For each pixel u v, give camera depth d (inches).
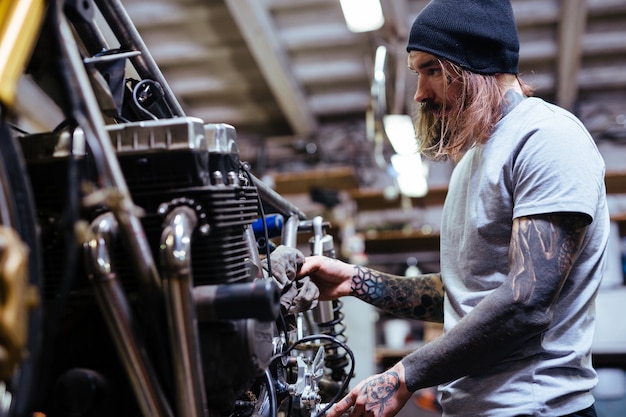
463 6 48.9
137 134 31.1
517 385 43.6
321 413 42.3
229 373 31.1
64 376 29.8
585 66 212.1
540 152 43.9
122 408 31.7
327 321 55.0
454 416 46.2
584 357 45.1
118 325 28.4
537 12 183.3
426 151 56.4
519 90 50.8
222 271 31.7
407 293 56.6
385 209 243.3
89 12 33.7
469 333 41.6
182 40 196.9
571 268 44.7
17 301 20.4
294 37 195.9
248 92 225.5
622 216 173.8
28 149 31.5
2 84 22.5
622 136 223.8
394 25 168.7
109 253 28.9
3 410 25.0
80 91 28.1
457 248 50.2
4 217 24.0
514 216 44.1
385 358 197.2
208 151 32.5
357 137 246.1
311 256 54.0
